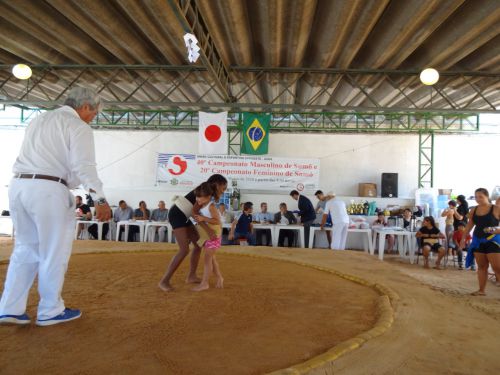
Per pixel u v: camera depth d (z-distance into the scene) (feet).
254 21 23.85
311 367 7.04
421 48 27.53
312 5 21.17
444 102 41.39
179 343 8.08
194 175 43.37
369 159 50.96
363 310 11.32
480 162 50.03
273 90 37.83
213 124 34.27
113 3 22.54
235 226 33.50
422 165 49.44
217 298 12.03
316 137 51.47
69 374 6.52
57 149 8.52
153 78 34.42
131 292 12.53
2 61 31.91
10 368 6.69
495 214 17.65
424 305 12.10
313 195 42.68
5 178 51.39
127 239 37.50
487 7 20.10
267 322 9.73
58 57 31.19
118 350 7.60
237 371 6.86
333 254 23.39
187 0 18.66
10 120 51.85
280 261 20.80
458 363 7.69
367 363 7.45
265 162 42.88
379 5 20.27
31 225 8.75
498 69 29.25
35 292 11.91
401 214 41.81
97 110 9.53
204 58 23.93
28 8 22.30
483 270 18.35
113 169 50.85
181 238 13.09
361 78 32.24
